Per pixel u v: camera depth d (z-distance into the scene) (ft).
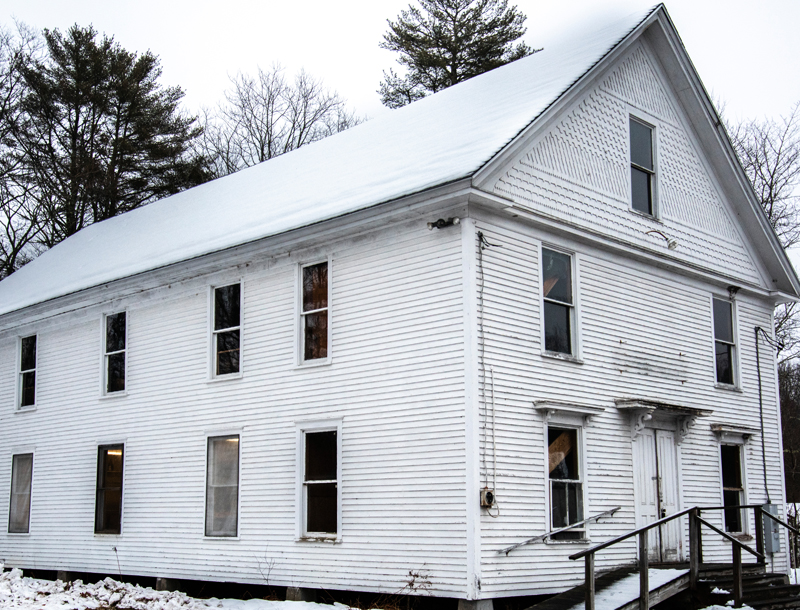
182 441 65.00
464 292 49.26
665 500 59.26
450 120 61.98
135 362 70.33
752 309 72.69
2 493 80.84
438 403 49.60
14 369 82.64
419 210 51.29
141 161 147.64
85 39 145.18
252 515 58.90
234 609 53.11
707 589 48.62
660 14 64.69
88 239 96.02
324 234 56.39
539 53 70.13
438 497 48.62
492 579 46.91
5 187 135.54
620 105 62.28
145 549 65.98
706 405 64.95
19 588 59.57
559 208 55.01
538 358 52.47
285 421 58.18
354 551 52.29
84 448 73.36
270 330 60.49
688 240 66.13
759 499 68.08
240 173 88.84
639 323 60.54
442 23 140.77
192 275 66.69
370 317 54.24
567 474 53.36
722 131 68.90
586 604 41.86
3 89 138.31
